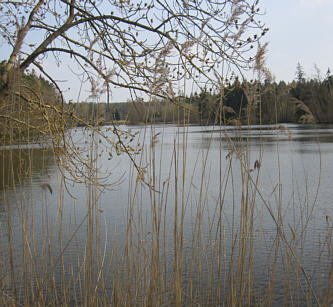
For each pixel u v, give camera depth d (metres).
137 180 3.54
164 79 3.43
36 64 4.93
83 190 12.83
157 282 3.40
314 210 9.38
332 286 2.95
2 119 3.85
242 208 3.49
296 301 4.23
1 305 3.25
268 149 26.61
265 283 4.63
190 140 31.30
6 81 4.00
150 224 7.14
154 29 4.49
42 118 4.84
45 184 3.45
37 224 8.12
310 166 18.47
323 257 5.55
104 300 3.50
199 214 3.59
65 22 4.93
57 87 5.11
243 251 3.46
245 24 3.61
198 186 12.47
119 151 4.50
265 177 15.10
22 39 3.20
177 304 3.29
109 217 9.34
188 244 5.40
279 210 3.65
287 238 6.88
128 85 4.57
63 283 3.56
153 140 3.46
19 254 4.28
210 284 3.87
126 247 3.53
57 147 4.62
